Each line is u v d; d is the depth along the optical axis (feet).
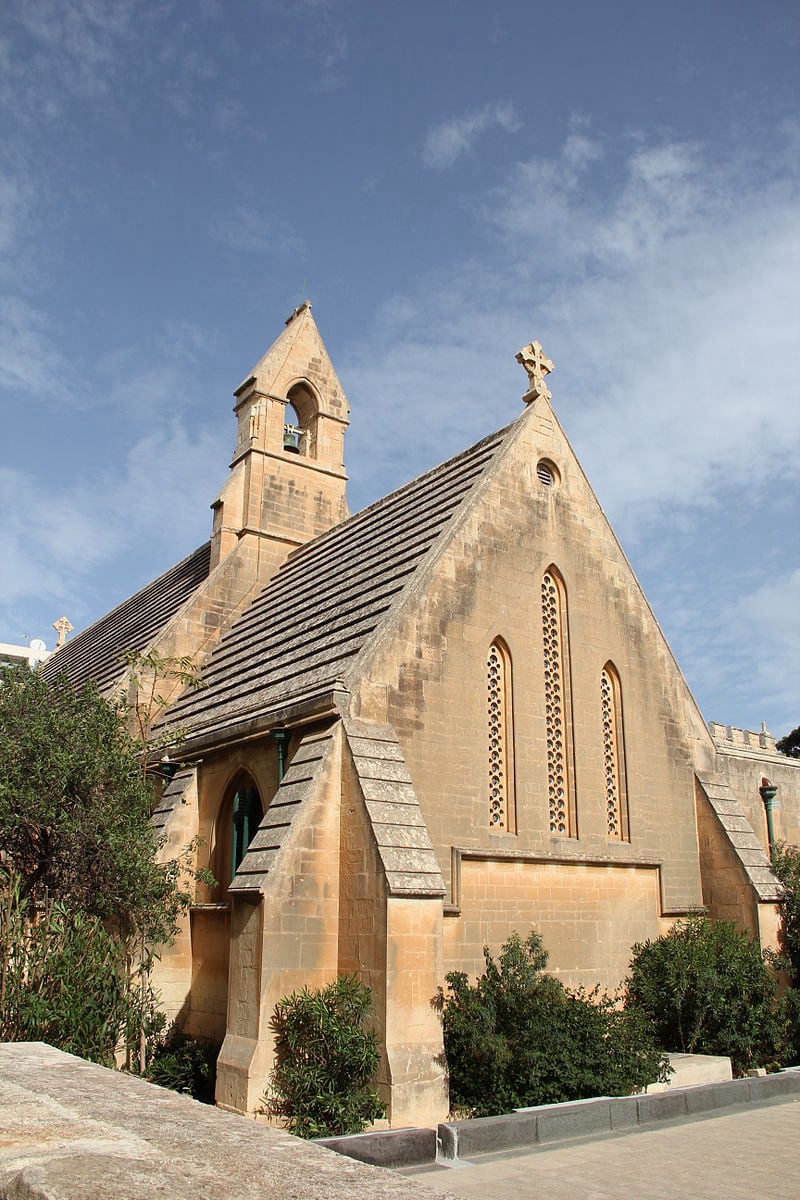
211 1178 12.58
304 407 112.78
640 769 73.67
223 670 83.20
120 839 53.06
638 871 70.18
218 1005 60.54
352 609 67.77
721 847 74.38
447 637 62.03
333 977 50.11
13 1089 19.11
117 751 56.75
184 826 68.95
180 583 113.29
